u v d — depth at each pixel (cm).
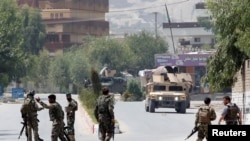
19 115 9238
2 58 14575
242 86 6169
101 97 4122
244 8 3712
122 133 6353
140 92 15975
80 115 9000
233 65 4244
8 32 14712
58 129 4222
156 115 9269
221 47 4284
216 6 4119
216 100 14288
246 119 6006
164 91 9938
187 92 10056
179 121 8062
